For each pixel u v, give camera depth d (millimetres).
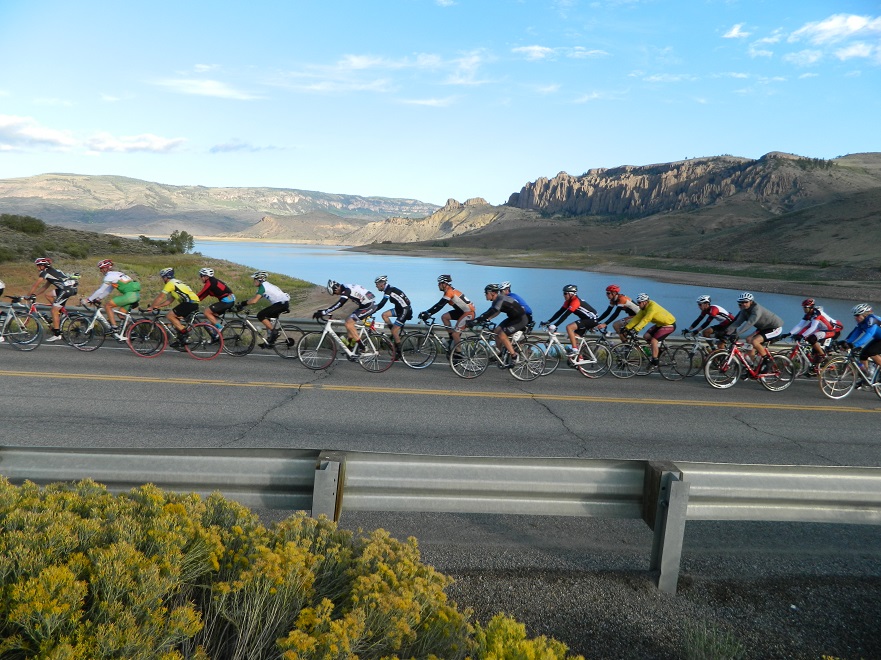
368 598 2344
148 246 83750
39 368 10023
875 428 8773
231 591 2314
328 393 9281
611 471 3719
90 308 11789
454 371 11500
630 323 11641
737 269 135625
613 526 4840
